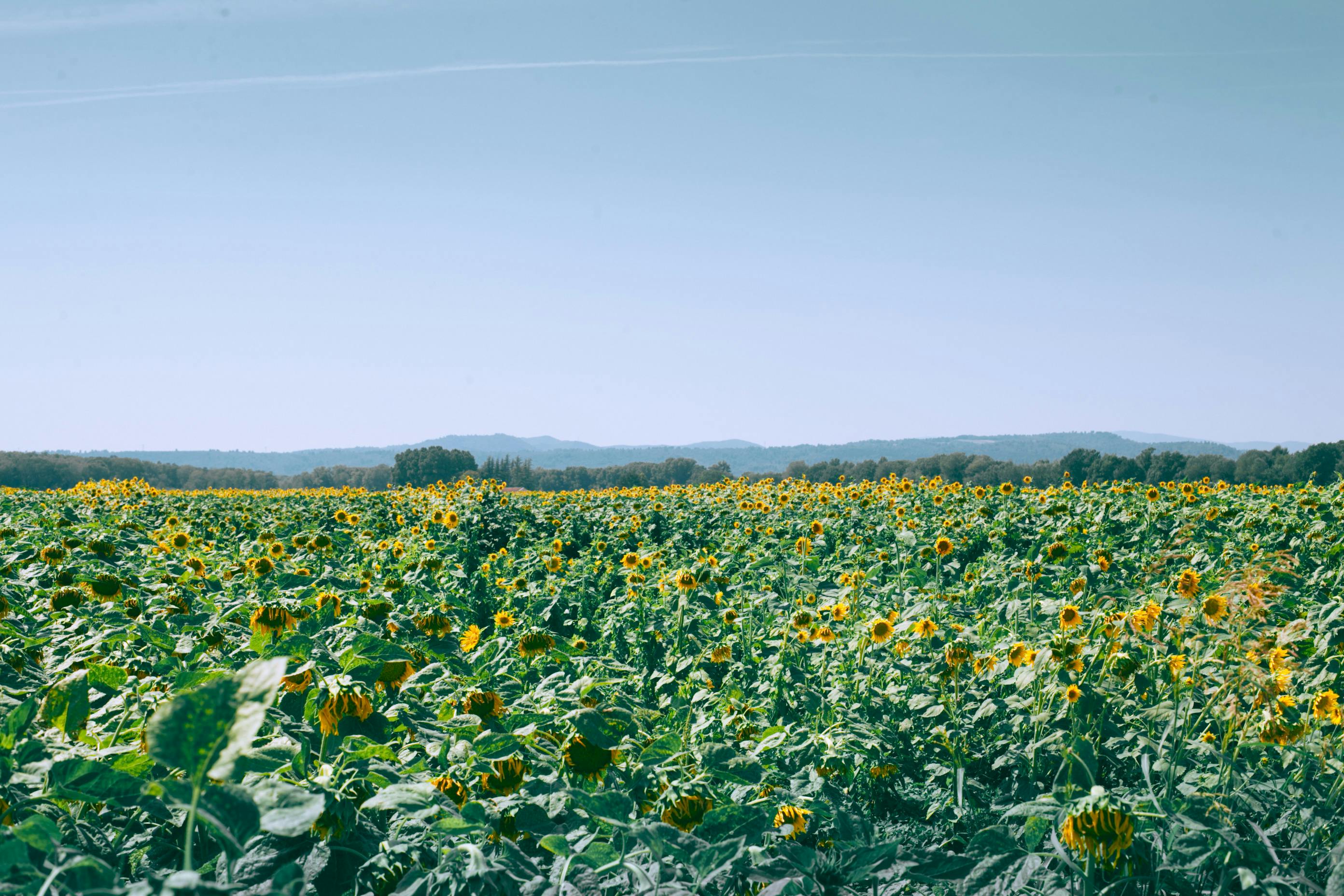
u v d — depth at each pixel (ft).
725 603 30.40
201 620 18.48
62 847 7.07
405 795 9.36
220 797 6.10
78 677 10.66
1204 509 43.62
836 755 16.31
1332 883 10.11
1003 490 60.80
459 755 11.57
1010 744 18.25
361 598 22.49
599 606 32.55
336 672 11.86
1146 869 10.35
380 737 11.28
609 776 12.04
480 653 20.95
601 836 10.04
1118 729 16.79
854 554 41.93
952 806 16.75
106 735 12.05
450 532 51.55
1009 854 10.59
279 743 9.89
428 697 15.34
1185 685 15.72
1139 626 17.88
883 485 68.23
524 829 10.23
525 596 31.58
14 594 20.49
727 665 23.44
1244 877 10.07
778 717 20.27
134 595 21.95
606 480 350.02
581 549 47.83
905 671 22.12
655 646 26.86
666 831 9.16
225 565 32.01
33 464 214.48
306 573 28.96
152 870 9.66
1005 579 33.99
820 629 24.13
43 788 9.02
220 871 8.93
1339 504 45.44
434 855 9.69
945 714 19.66
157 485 256.73
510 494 83.51
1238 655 13.75
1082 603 23.86
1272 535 38.11
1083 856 9.96
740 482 79.71
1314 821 13.20
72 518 49.60
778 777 14.65
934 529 47.55
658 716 15.97
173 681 12.78
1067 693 16.66
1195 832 10.64
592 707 12.96
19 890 6.13
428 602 22.15
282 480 319.27
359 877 9.18
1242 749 15.49
